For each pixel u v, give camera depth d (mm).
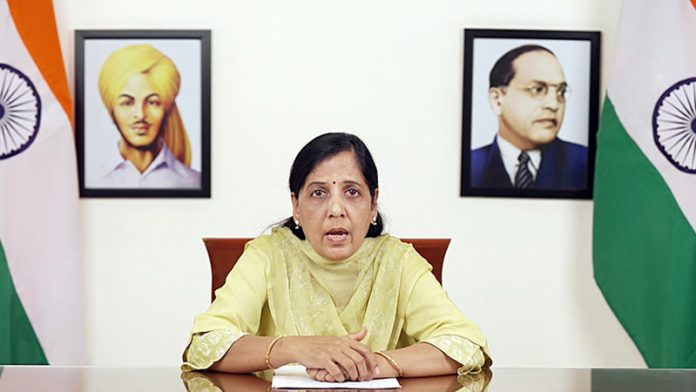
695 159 3295
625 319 3334
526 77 3592
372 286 2018
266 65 3604
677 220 3281
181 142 3594
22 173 3408
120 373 1597
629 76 3338
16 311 3379
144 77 3580
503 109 3600
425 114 3617
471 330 1879
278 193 3621
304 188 1939
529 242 3650
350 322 2002
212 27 3596
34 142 3418
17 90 3406
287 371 1742
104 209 3627
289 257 2049
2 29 3402
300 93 3607
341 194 1924
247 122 3609
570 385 1521
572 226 3652
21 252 3395
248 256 2064
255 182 3617
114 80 3578
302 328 1977
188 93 3580
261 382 1643
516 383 1548
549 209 3650
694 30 3287
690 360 3246
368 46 3605
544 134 3602
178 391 1456
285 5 3596
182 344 3650
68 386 1465
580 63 3600
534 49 3592
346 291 2018
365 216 1948
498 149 3607
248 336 1778
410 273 2018
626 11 3352
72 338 3432
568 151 3609
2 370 1605
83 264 3627
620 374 1632
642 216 3314
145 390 1456
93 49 3572
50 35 3447
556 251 3652
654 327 3301
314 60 3605
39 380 1513
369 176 1957
